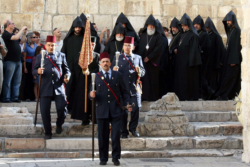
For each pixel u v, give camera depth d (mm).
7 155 8703
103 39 13516
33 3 13844
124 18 12023
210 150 9414
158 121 10094
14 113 9859
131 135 9828
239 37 12422
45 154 8812
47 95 9133
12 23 11562
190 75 12234
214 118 11211
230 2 14828
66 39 11031
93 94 7973
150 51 11773
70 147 9172
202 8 14766
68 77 9375
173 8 14594
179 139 9500
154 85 11758
